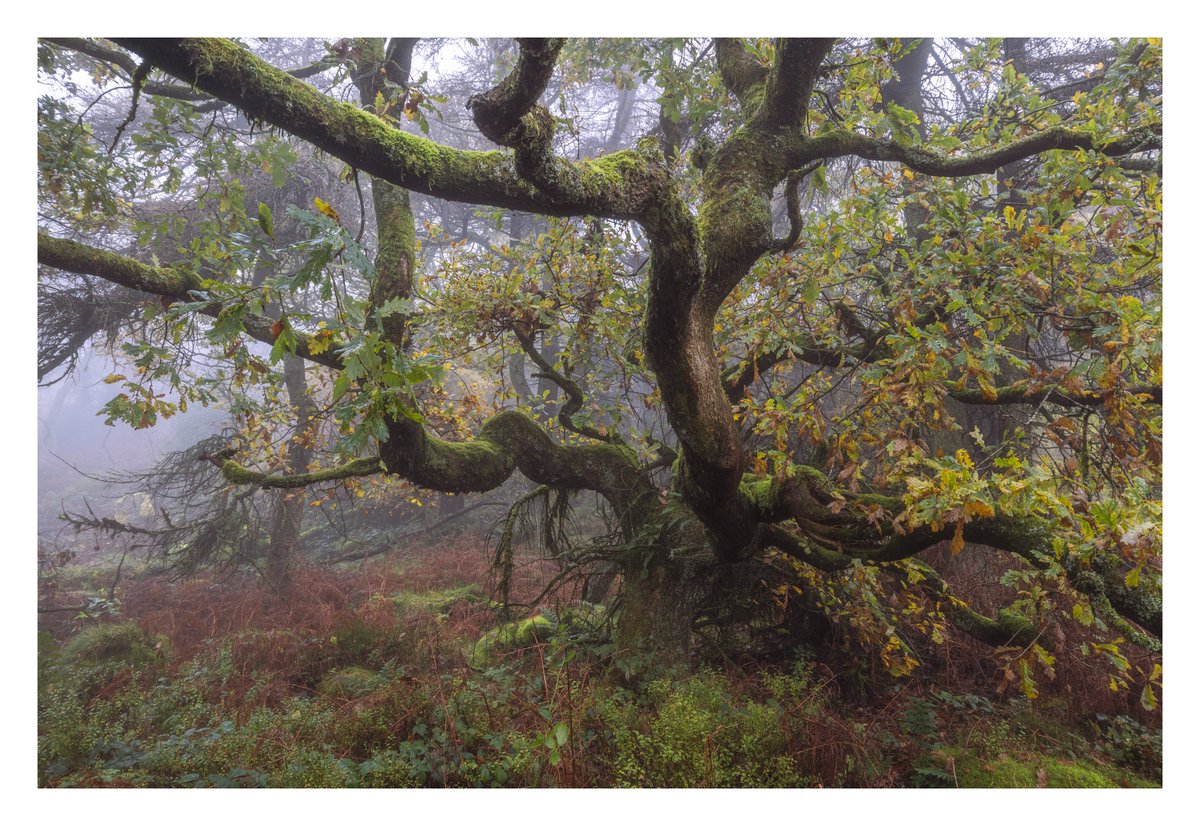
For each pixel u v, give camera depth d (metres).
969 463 2.85
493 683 4.80
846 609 4.96
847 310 4.80
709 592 5.52
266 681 5.81
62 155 5.08
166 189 5.65
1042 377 3.69
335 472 5.19
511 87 2.04
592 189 2.52
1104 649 3.17
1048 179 3.96
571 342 5.64
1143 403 3.51
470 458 5.00
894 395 3.56
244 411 5.10
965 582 5.85
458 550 11.81
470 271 5.81
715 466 3.61
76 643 7.00
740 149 3.82
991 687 5.20
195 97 5.73
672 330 3.25
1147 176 4.08
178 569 10.60
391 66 5.18
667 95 6.33
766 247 3.69
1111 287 3.62
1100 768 4.14
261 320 4.17
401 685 4.72
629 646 5.15
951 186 4.45
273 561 10.44
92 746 4.25
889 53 4.29
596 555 5.51
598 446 5.88
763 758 3.62
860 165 8.11
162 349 4.55
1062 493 3.57
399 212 4.78
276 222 9.63
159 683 5.78
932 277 3.78
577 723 3.85
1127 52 4.11
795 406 4.10
